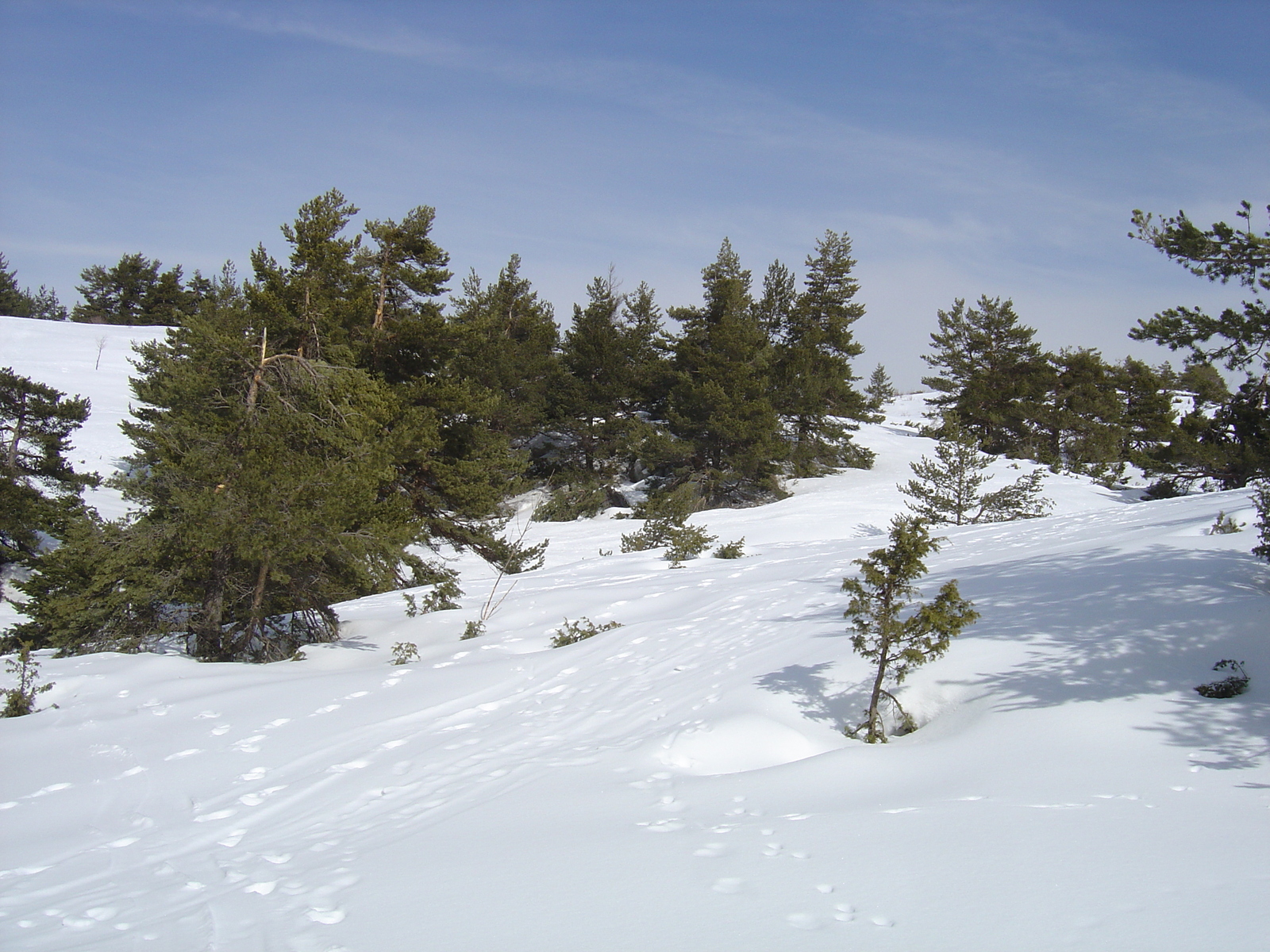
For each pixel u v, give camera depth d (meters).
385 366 29.09
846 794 6.39
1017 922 3.98
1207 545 12.26
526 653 13.02
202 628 14.31
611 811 6.30
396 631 15.86
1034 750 6.80
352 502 14.36
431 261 30.14
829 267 57.53
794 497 40.47
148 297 84.12
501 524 29.30
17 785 7.60
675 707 9.25
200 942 4.44
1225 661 7.74
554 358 49.47
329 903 4.86
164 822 6.75
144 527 14.38
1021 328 54.44
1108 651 8.49
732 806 6.23
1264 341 9.41
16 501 27.52
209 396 15.07
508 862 5.31
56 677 11.44
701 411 46.25
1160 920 3.88
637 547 28.36
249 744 8.68
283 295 24.58
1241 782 5.77
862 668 9.38
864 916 4.17
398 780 7.52
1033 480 34.09
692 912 4.32
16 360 56.50
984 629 9.83
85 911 5.07
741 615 13.60
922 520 8.24
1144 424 49.47
